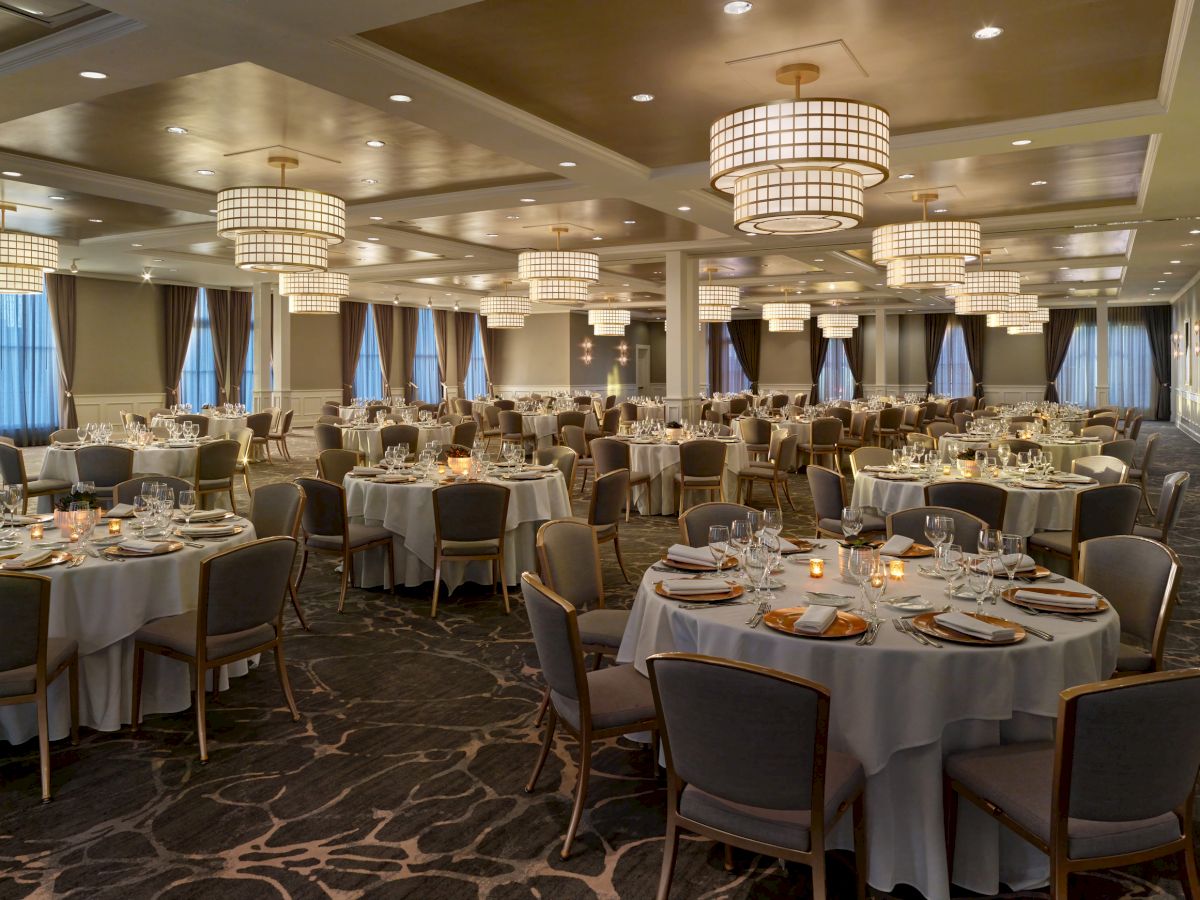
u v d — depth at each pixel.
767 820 2.30
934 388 24.28
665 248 12.17
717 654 2.85
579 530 3.97
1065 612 2.99
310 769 3.50
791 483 11.98
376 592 6.27
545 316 24.19
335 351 20.77
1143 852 2.22
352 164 7.62
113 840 2.96
